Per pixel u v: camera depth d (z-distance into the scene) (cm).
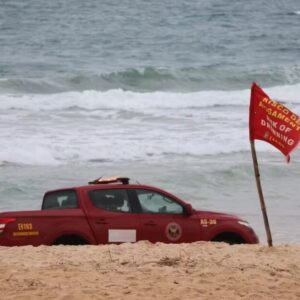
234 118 5888
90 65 8900
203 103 6619
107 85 7662
